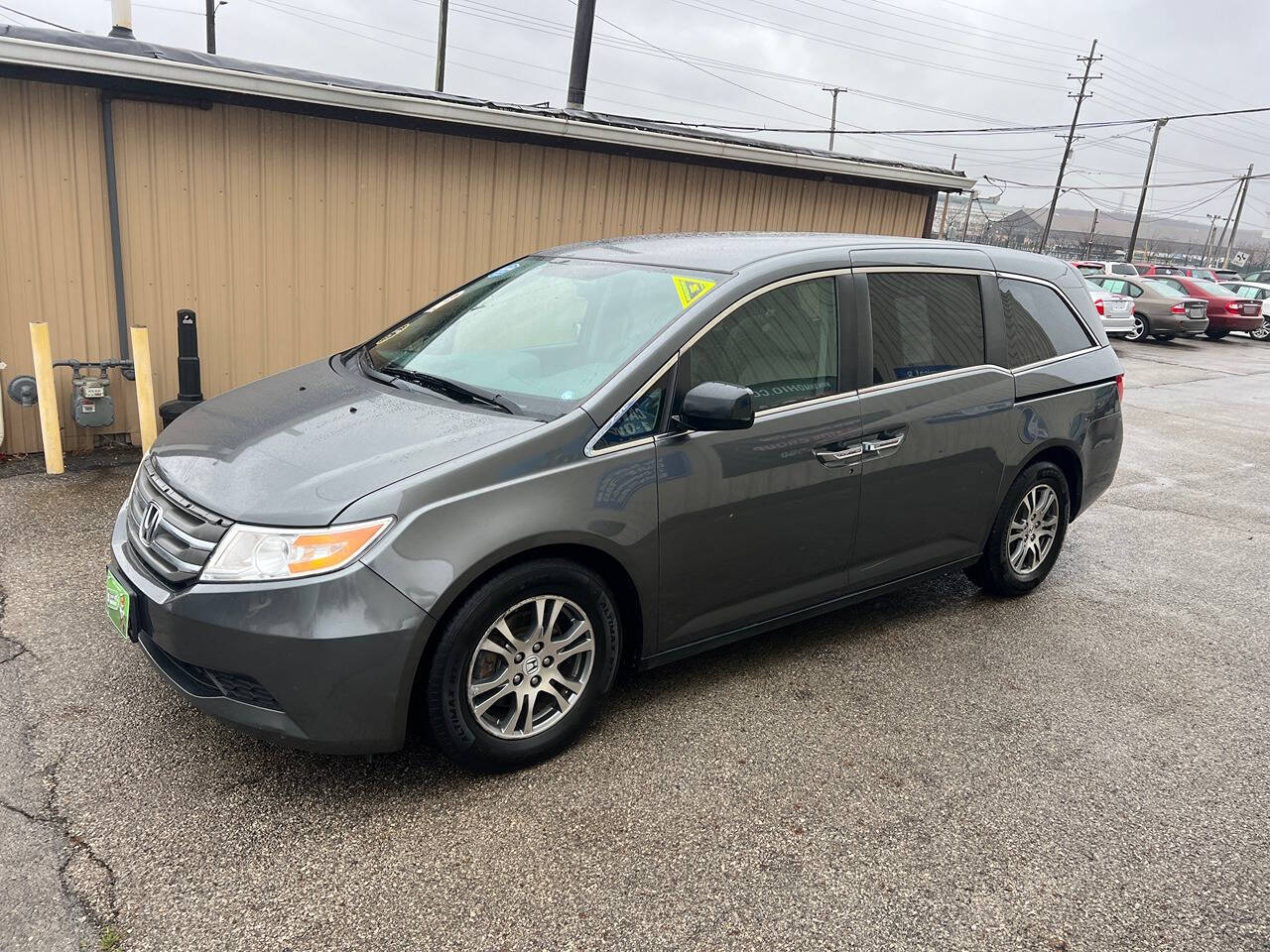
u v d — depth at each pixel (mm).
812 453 3486
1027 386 4344
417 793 2891
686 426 3148
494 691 2918
